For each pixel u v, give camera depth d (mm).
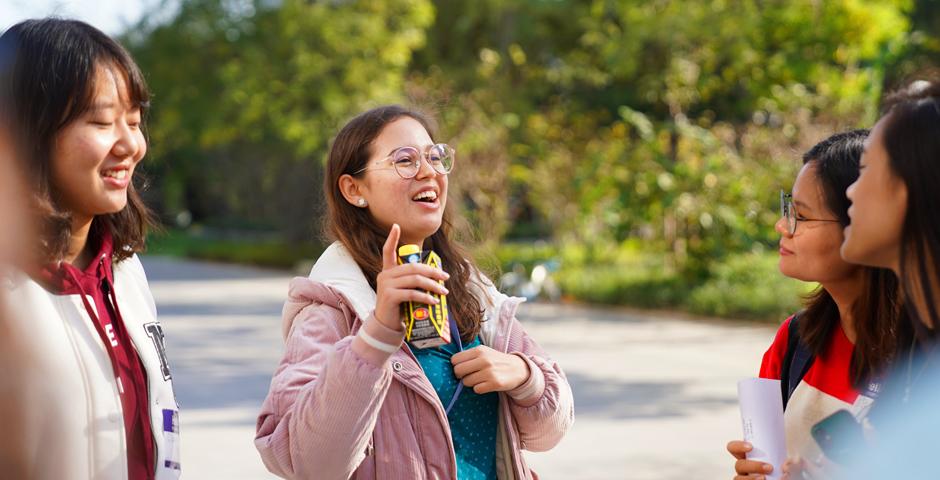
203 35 28469
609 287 18547
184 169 44125
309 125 26016
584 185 20516
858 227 2045
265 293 22016
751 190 17562
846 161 2463
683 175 17891
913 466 2090
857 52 19266
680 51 21484
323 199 2859
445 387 2572
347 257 2670
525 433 2684
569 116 27078
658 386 9875
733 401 9102
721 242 17719
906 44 19344
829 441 2383
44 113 2082
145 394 2271
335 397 2248
